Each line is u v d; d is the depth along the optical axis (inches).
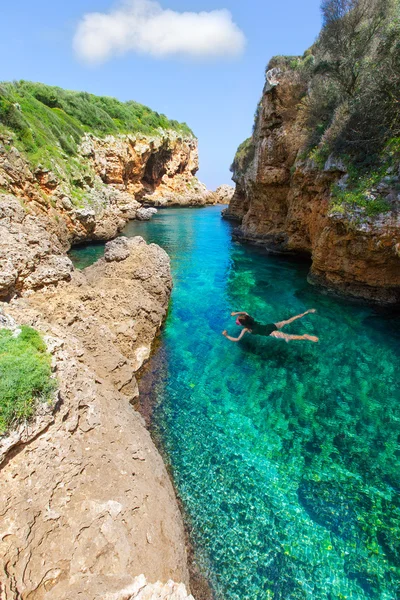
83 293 448.8
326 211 700.7
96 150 1875.0
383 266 601.0
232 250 1152.8
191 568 219.8
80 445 223.0
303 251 996.6
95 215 1171.3
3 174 861.2
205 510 257.6
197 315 602.9
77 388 252.4
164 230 1557.6
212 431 336.8
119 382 342.3
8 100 1059.3
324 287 716.0
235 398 386.6
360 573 217.3
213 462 300.4
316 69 814.5
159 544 195.8
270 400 383.9
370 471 293.7
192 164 3225.9
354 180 597.9
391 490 275.7
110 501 197.9
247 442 324.2
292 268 913.5
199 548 231.8
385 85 553.9
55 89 1984.5
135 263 599.8
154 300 554.9
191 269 909.2
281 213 1146.0
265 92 1018.1
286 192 1080.2
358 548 231.6
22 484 184.1
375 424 350.0
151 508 213.5
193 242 1290.6
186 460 301.7
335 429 342.6
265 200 1174.3
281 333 413.1
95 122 2021.4
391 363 454.9
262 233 1227.9
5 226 438.6
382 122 565.3
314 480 284.2
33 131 1111.0
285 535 240.1
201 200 2908.5
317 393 396.8
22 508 174.9
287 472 291.4
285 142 1007.0
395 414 363.9
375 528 244.8
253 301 668.7
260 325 423.2
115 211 1459.2
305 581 213.8
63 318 367.9
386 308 622.8
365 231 554.3
